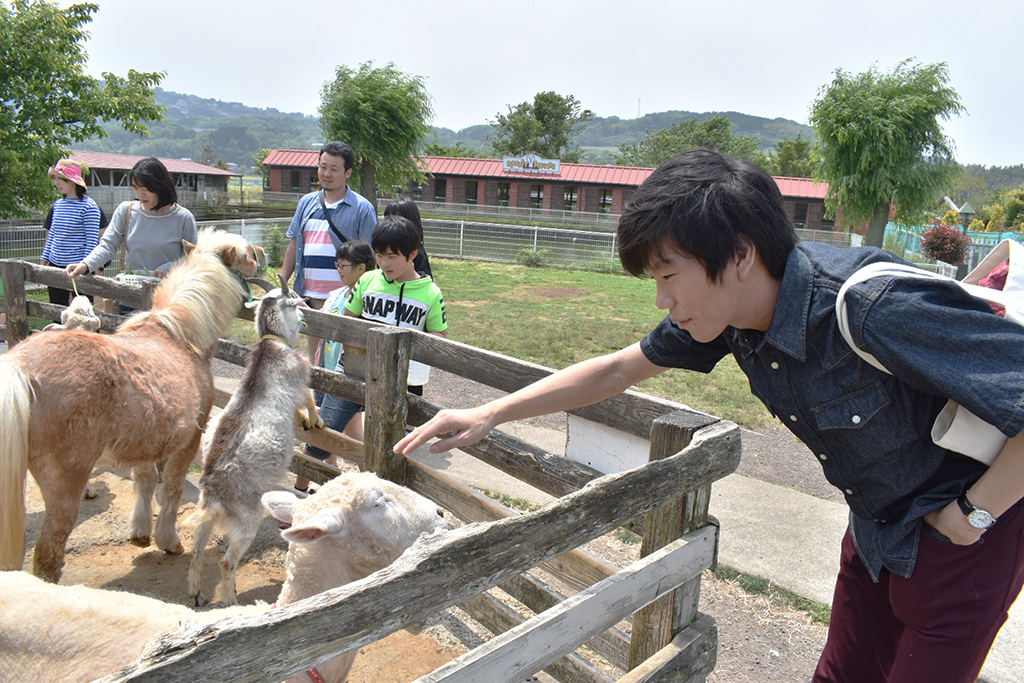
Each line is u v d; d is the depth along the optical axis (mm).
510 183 47719
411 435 2037
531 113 78938
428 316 4355
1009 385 1310
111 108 16781
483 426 2072
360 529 2133
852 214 30625
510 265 23984
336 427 4227
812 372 1569
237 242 4195
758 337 1655
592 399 2123
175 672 1029
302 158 48438
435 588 1385
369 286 4395
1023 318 1450
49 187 15406
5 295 5457
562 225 43250
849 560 2084
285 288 3820
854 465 1676
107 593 2014
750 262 1469
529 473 2705
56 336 3039
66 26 16078
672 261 1469
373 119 26719
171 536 3871
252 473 3281
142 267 5371
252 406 3369
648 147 77688
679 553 2057
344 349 4172
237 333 9586
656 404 2379
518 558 1561
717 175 1444
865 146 29094
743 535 4477
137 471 3871
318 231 5773
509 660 1539
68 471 3031
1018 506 1665
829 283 1486
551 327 11922
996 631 1750
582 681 2576
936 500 1594
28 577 2004
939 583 1680
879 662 2096
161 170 5227
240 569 3844
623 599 1865
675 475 1976
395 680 2955
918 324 1352
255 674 1128
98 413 3066
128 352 3270
